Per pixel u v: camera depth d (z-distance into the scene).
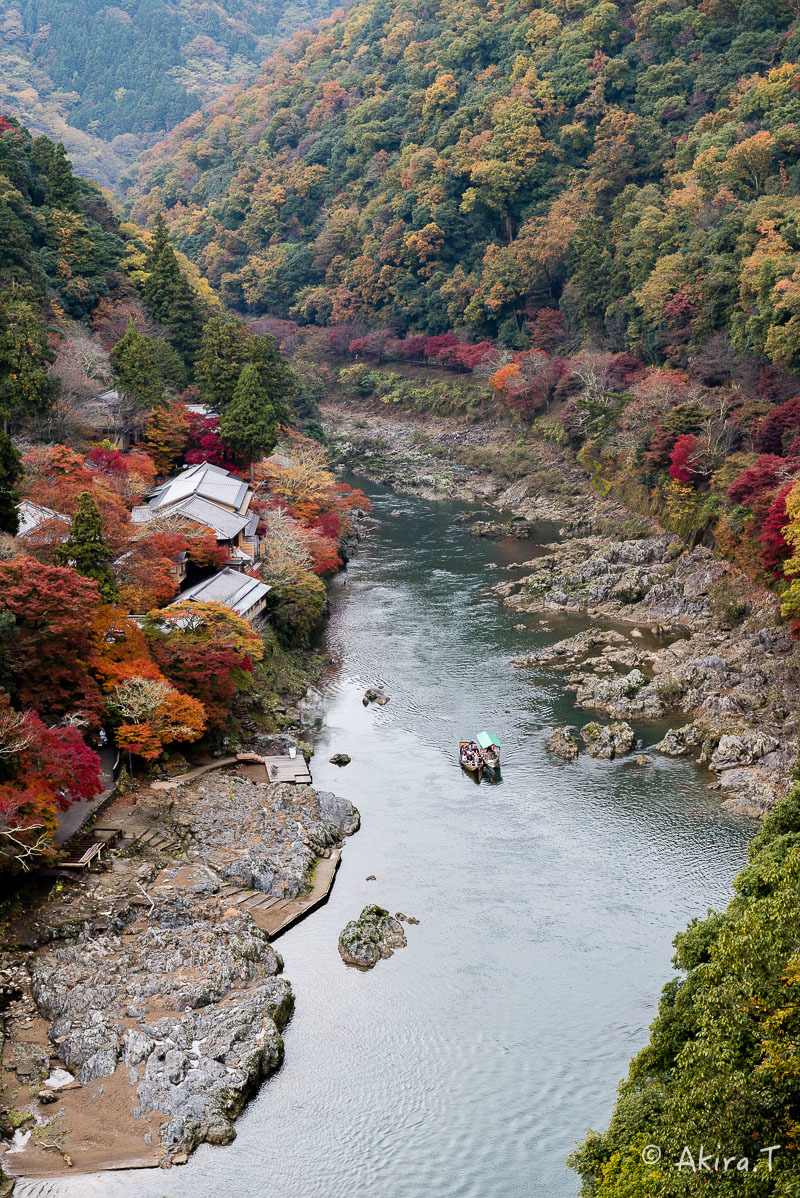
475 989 51.69
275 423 123.81
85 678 62.31
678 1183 29.75
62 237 138.50
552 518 140.62
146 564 76.75
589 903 58.47
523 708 83.19
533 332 186.62
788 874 38.09
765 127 169.62
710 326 141.12
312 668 90.44
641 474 127.06
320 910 57.47
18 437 92.88
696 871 61.31
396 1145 43.06
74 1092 43.75
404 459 176.62
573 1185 41.38
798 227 132.75
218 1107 43.31
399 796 69.75
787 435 108.56
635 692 83.81
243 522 96.12
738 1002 32.91
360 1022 49.53
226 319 158.88
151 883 55.66
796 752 71.75
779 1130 29.88
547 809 68.31
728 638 93.31
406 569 120.94
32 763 53.69
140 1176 40.53
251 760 71.44
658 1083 36.88
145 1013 47.47
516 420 173.25
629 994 51.47
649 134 197.62
